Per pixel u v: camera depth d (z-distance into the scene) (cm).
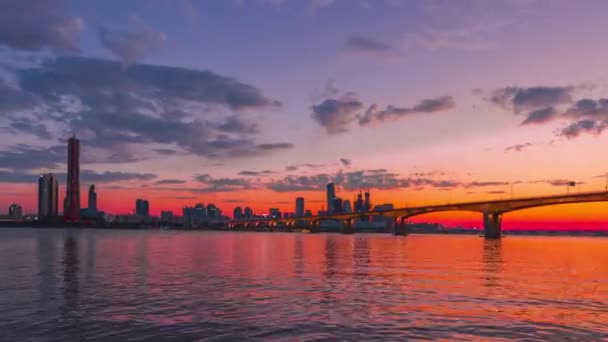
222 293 3578
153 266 5878
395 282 4372
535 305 3156
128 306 3006
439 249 11994
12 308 2927
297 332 2362
